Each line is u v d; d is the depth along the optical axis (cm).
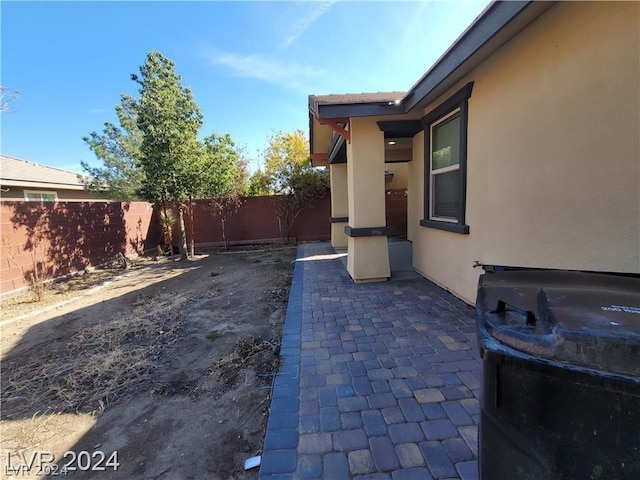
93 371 313
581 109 231
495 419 104
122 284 690
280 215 1205
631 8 192
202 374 298
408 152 757
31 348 380
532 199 287
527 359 91
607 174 215
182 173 876
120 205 965
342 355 298
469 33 279
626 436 79
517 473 99
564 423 87
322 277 605
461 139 402
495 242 347
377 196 540
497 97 331
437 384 244
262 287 596
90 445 217
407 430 197
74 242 782
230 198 1127
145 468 194
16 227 637
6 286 609
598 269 225
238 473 187
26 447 218
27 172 1107
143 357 338
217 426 227
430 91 374
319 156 940
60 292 637
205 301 529
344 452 183
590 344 83
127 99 1191
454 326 351
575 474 87
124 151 1239
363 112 468
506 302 115
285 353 308
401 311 405
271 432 201
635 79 193
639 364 78
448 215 475
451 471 166
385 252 551
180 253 998
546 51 261
